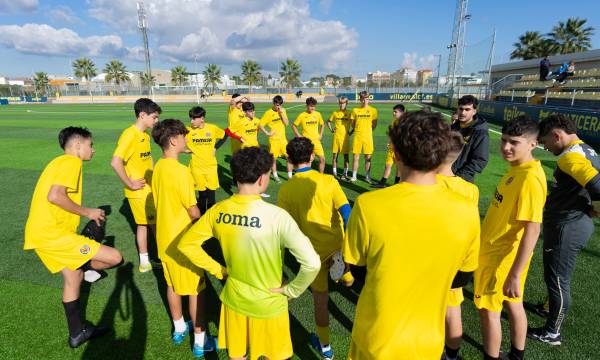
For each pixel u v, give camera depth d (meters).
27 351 2.59
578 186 2.34
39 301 3.21
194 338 2.56
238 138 6.44
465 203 1.29
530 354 2.54
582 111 11.29
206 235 1.86
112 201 6.14
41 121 20.22
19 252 4.20
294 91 55.75
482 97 25.52
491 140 12.01
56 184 2.45
